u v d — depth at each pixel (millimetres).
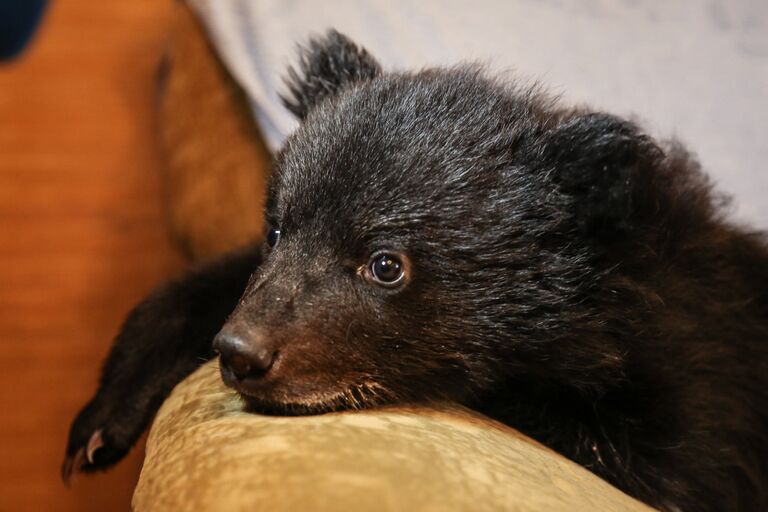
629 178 583
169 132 870
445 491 462
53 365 1080
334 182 575
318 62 672
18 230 1127
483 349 584
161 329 658
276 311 553
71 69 1191
